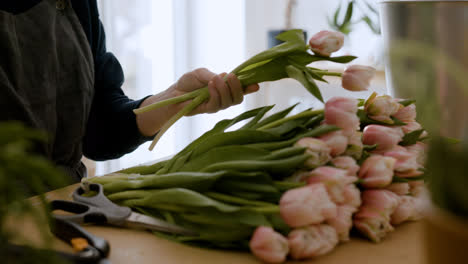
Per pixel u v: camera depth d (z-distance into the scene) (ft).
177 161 1.85
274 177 1.63
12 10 2.81
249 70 2.11
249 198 1.58
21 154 0.93
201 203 1.53
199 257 1.51
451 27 1.38
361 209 1.61
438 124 0.98
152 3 6.62
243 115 1.99
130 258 1.51
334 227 1.50
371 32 5.96
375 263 1.45
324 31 1.84
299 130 1.73
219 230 1.57
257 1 7.03
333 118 1.61
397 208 1.66
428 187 1.01
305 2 6.93
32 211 0.98
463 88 0.97
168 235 1.66
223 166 1.62
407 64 1.03
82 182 2.07
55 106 2.85
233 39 7.03
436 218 0.99
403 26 1.53
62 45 2.91
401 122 1.84
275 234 1.39
